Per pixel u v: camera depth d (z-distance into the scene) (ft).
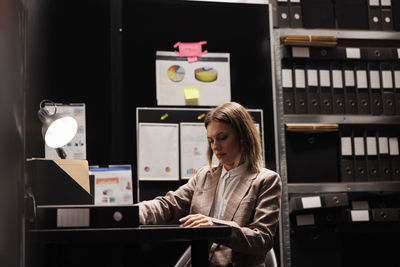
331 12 11.06
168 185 9.66
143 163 9.56
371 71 10.96
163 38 10.03
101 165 9.44
